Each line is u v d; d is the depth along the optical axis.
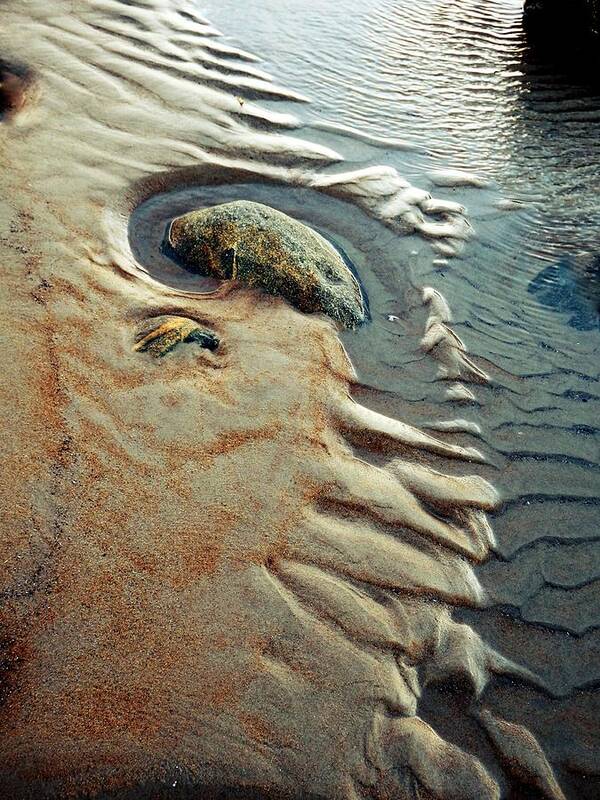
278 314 1.20
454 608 0.88
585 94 2.04
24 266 1.16
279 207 1.48
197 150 1.57
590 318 1.33
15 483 0.88
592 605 0.91
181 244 1.28
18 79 1.66
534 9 2.35
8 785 0.67
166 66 1.83
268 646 0.80
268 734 0.74
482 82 2.06
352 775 0.73
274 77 1.91
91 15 1.97
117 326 1.11
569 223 1.56
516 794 0.75
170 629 0.79
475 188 1.64
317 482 0.97
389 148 1.73
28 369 1.01
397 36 2.25
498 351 1.24
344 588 0.87
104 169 1.45
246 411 1.03
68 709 0.72
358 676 0.79
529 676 0.84
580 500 1.03
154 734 0.72
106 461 0.92
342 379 1.12
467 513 0.99
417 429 1.08
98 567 0.82
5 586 0.79
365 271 1.37
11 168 1.38
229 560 0.86
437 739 0.77
